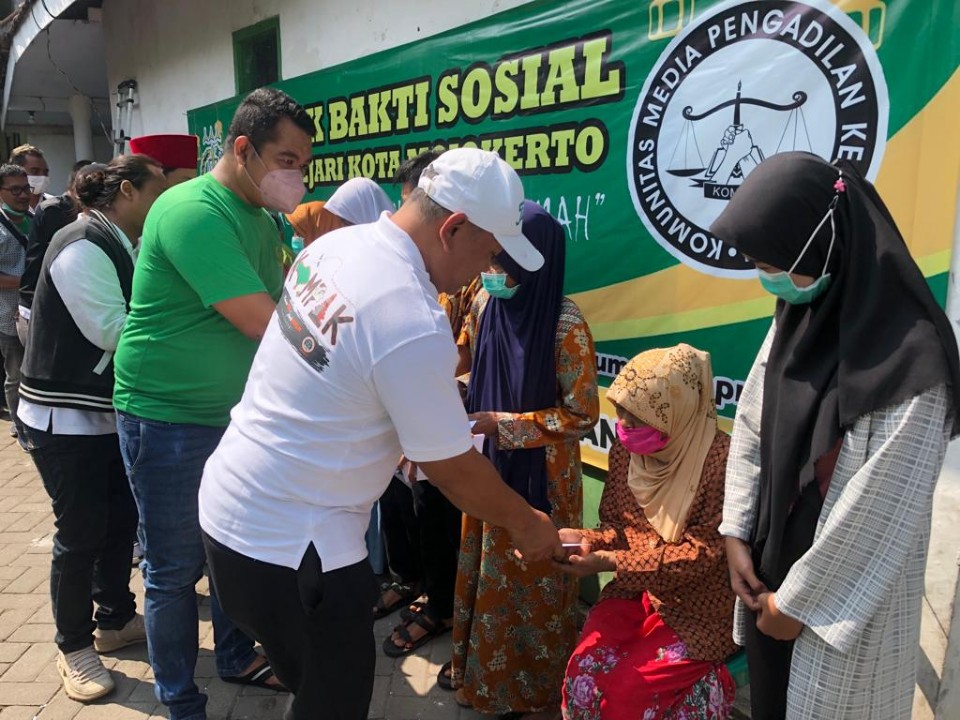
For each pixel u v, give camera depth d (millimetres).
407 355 1337
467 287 2629
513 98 2848
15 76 8266
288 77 4383
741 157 2131
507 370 2164
